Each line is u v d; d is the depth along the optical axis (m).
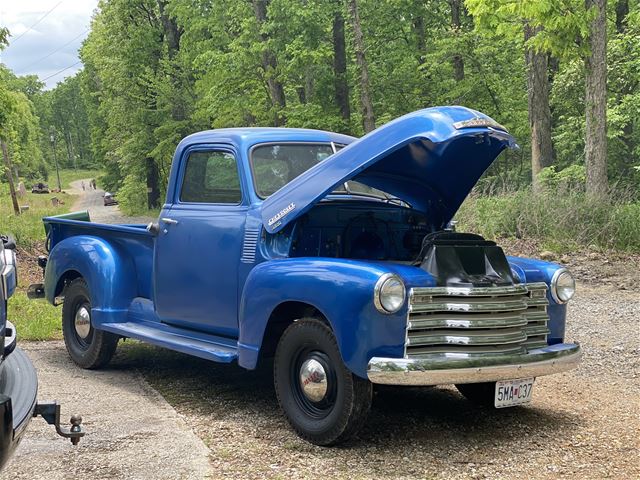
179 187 6.55
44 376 6.90
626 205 14.22
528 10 14.13
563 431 5.31
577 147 23.86
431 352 4.75
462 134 4.80
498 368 4.82
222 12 30.27
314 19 25.47
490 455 4.80
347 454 4.79
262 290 5.32
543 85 19.89
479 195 16.11
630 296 10.52
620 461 4.70
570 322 9.09
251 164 5.98
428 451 4.87
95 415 5.59
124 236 7.20
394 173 5.66
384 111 28.45
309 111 26.77
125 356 7.86
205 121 39.88
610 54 20.89
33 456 4.64
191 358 7.77
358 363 4.64
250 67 27.98
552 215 14.10
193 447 4.86
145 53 41.72
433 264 4.84
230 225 5.93
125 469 4.44
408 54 28.53
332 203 5.75
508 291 4.91
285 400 5.20
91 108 71.88
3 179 86.44
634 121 21.97
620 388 6.50
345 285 4.72
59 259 7.54
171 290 6.47
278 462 4.62
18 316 9.55
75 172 158.62
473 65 27.81
